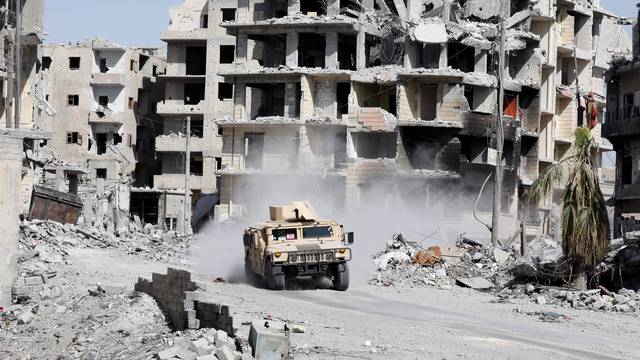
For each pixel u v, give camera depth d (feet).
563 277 127.13
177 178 300.20
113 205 269.64
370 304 110.01
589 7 273.54
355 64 239.91
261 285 125.80
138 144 319.88
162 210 298.15
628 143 186.39
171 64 303.89
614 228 185.37
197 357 71.05
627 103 187.42
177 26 311.47
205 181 295.89
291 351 75.66
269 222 124.26
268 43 243.81
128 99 312.09
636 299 117.29
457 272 144.46
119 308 94.48
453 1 235.81
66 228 169.07
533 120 242.58
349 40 238.07
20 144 107.34
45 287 108.27
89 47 311.27
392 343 81.10
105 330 90.53
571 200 123.75
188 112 298.56
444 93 223.92
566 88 262.26
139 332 89.10
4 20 187.01
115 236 184.24
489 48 230.48
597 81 285.84
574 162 126.41
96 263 138.51
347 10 236.63
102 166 306.55
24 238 143.33
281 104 242.58
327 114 233.76
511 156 232.53
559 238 221.05
